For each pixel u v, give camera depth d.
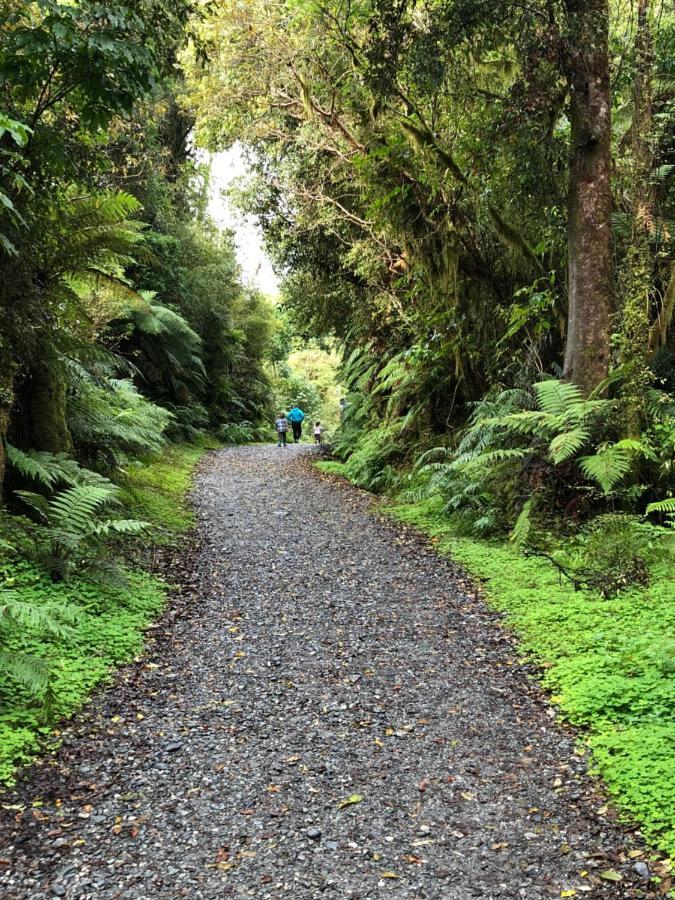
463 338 11.42
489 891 2.79
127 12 5.56
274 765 3.77
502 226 9.89
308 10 10.49
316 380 52.91
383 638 5.69
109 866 2.93
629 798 3.31
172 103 22.67
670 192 9.69
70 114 7.53
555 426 7.90
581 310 8.47
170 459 16.38
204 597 6.74
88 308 10.79
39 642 4.96
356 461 14.31
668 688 4.18
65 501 6.50
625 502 7.88
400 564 7.87
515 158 9.16
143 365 20.03
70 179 7.46
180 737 4.06
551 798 3.41
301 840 3.12
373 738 4.07
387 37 8.83
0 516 6.54
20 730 3.94
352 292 16.94
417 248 11.31
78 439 9.49
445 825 3.23
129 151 18.00
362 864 2.97
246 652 5.39
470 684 4.79
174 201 25.45
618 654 4.81
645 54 8.37
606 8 7.73
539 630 5.54
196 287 24.22
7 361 6.96
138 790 3.51
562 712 4.30
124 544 7.76
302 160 14.27
